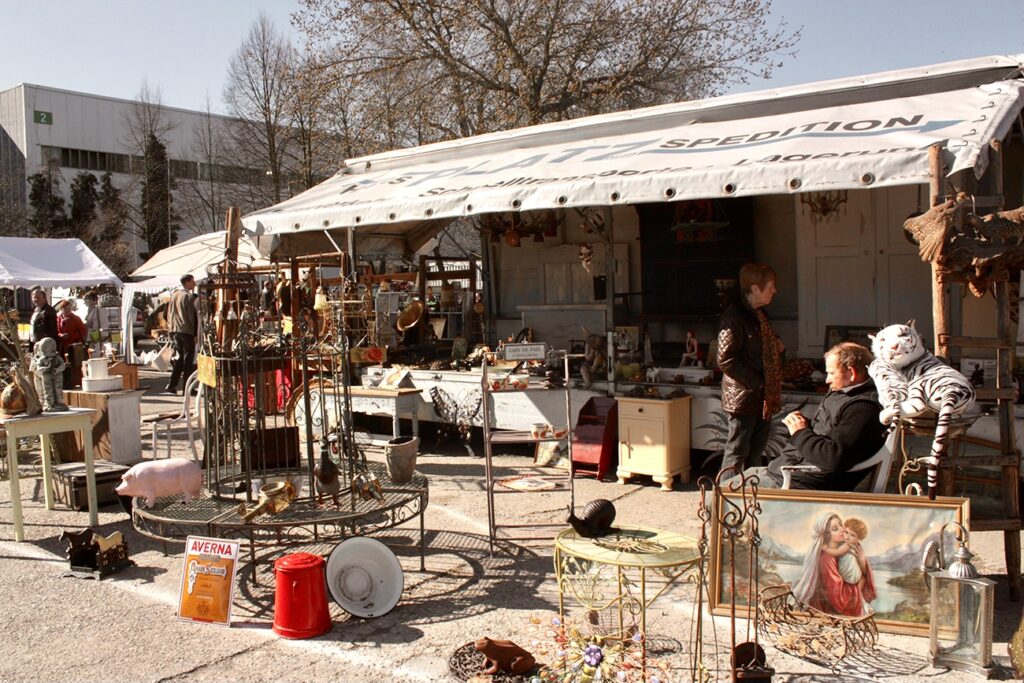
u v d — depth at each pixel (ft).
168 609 14.12
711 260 29.30
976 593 11.31
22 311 91.50
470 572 15.70
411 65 64.39
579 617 13.28
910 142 16.14
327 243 34.09
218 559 13.58
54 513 20.42
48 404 24.03
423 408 27.48
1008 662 11.51
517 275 35.32
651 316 30.35
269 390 21.24
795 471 14.24
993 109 17.01
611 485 22.25
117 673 11.69
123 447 23.57
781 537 12.97
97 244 124.06
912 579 12.35
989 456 13.39
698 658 10.76
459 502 20.80
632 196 18.93
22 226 120.37
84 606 14.32
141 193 137.18
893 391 12.86
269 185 109.91
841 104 22.58
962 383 12.30
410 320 30.30
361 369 29.27
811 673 11.38
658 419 21.58
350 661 11.97
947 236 12.66
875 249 25.50
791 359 22.30
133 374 39.29
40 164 144.77
